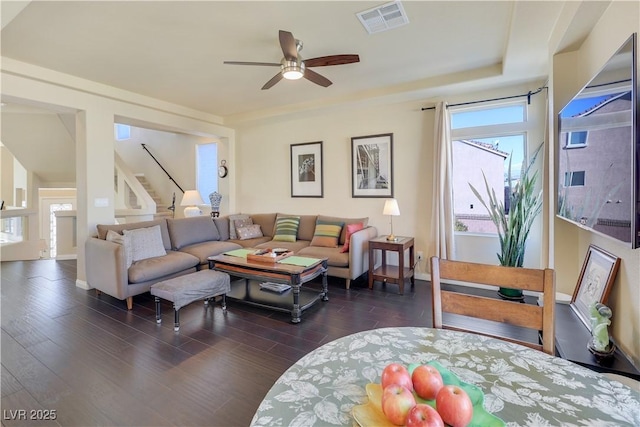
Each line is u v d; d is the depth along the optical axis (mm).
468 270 1316
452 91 3896
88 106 3838
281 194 5609
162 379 2068
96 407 1805
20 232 5711
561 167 2232
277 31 2672
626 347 1566
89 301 3512
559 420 752
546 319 1168
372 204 4688
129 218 5891
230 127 5914
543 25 2385
